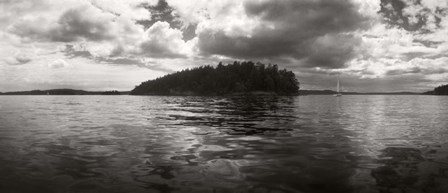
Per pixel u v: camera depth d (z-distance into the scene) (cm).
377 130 1534
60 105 4622
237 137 1286
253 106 4169
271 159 879
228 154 948
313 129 1560
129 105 4612
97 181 676
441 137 1300
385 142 1168
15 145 1094
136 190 619
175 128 1587
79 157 902
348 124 1816
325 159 879
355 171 754
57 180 683
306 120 2059
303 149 1028
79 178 698
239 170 764
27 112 2909
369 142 1168
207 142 1163
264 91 15762
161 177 705
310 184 658
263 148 1041
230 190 620
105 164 819
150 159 878
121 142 1160
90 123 1852
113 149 1023
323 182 670
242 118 2189
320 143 1141
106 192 609
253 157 905
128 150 1008
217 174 729
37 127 1645
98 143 1136
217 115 2488
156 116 2386
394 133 1420
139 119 2127
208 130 1512
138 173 736
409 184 654
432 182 666
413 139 1241
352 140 1212
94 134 1369
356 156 918
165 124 1784
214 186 643
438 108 3956
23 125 1745
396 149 1024
